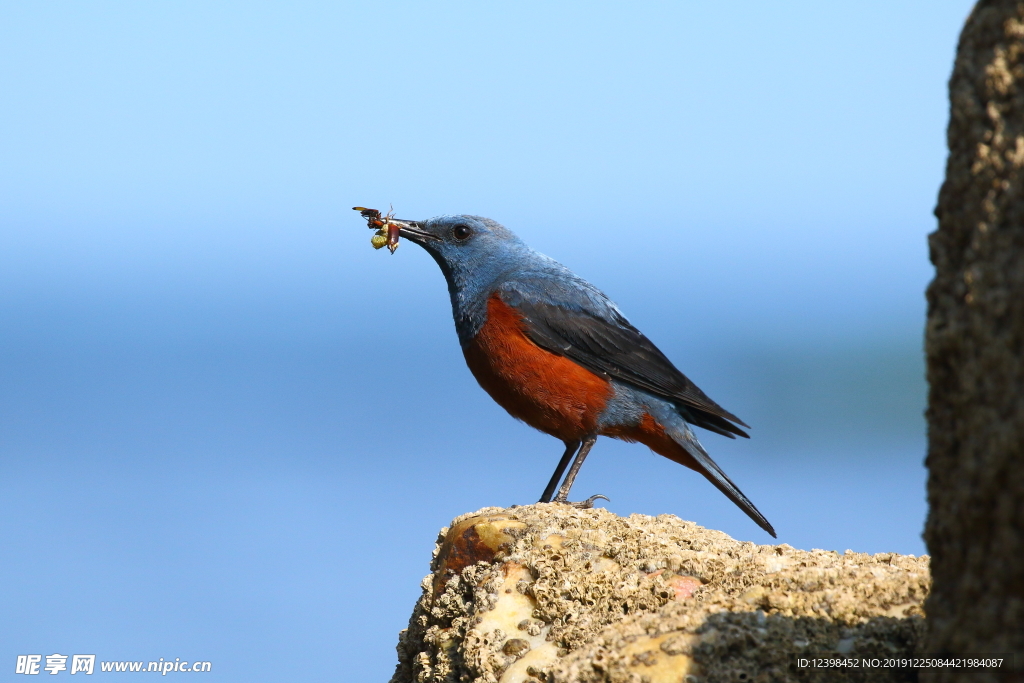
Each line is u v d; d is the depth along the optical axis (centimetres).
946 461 521
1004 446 468
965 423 504
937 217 547
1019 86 505
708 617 706
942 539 524
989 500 483
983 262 498
